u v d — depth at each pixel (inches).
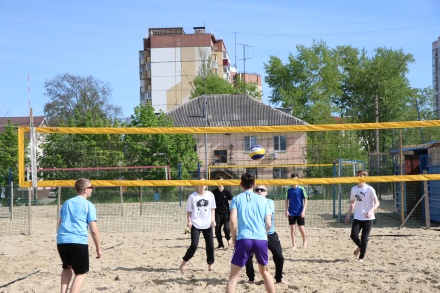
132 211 866.1
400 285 282.5
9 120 1482.5
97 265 362.0
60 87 2223.2
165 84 2753.4
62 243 240.5
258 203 239.5
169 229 621.6
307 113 2086.6
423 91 2172.7
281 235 522.9
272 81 2158.0
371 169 923.4
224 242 482.6
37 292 284.4
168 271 337.4
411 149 684.7
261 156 424.8
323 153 1289.4
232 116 1701.5
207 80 2299.5
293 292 273.9
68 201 248.8
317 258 379.9
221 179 428.5
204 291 279.1
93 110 2194.9
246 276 318.3
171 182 416.2
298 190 430.0
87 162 1314.0
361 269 330.0
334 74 2096.5
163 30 2864.2
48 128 430.0
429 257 372.8
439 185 603.2
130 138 1371.8
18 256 414.9
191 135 1412.4
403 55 2170.3
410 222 650.8
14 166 1407.5
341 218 695.1
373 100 2143.2
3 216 815.1
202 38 2738.7
